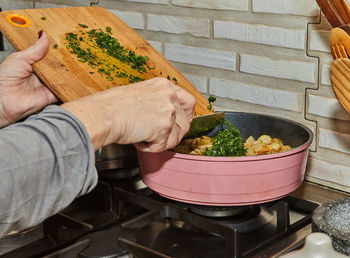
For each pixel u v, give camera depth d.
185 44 1.35
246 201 0.90
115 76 1.03
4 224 0.61
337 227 0.87
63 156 0.64
